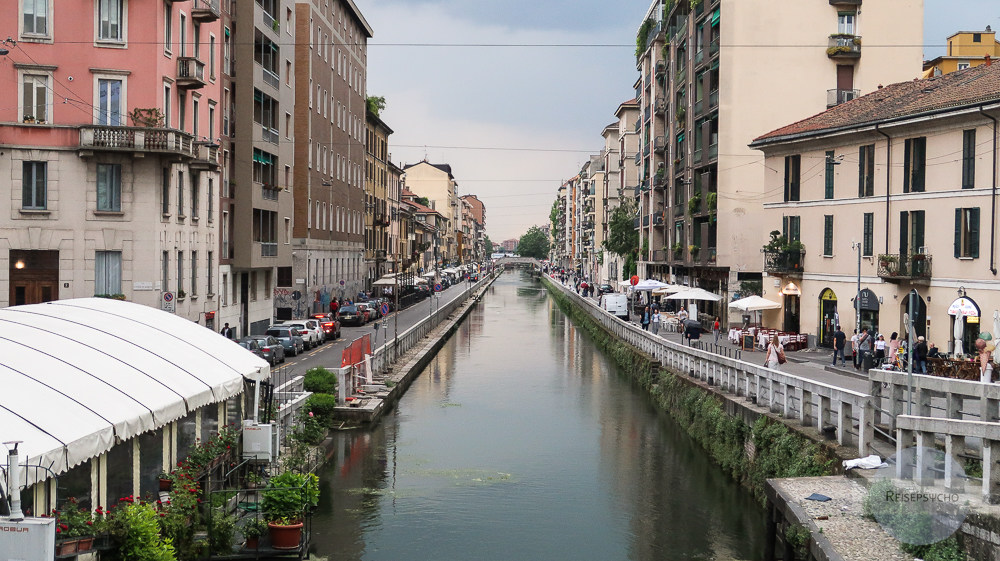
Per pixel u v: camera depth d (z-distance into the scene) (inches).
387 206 4173.2
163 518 561.6
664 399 1320.1
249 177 1776.6
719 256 1990.7
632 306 2706.7
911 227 1347.2
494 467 963.3
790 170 1684.3
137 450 578.9
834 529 530.9
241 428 796.6
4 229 1280.8
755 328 1717.5
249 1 1768.0
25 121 1283.2
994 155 1181.7
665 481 908.6
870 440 654.5
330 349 1867.6
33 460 432.5
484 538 725.9
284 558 627.2
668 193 2738.7
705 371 1169.4
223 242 1717.5
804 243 1648.6
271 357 1492.4
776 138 1679.4
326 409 1138.0
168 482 616.7
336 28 2817.4
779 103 1967.3
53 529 412.8
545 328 2918.3
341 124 2923.2
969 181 1230.3
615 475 931.3
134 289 1328.7
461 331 2780.5
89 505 518.9
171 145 1315.2
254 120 1793.8
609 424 1216.2
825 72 1961.1
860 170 1477.6
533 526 757.3
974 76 1374.3
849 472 643.5
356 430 1157.1
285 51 2063.2
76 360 576.1
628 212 3690.9
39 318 656.4
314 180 2482.8
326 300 2662.4
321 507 807.7
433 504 820.0
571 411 1318.9
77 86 1304.1
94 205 1310.3
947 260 1270.9
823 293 1595.7
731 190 1978.3
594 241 5556.1
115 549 500.7
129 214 1323.8
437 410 1314.0
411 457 1004.6
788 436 765.3
